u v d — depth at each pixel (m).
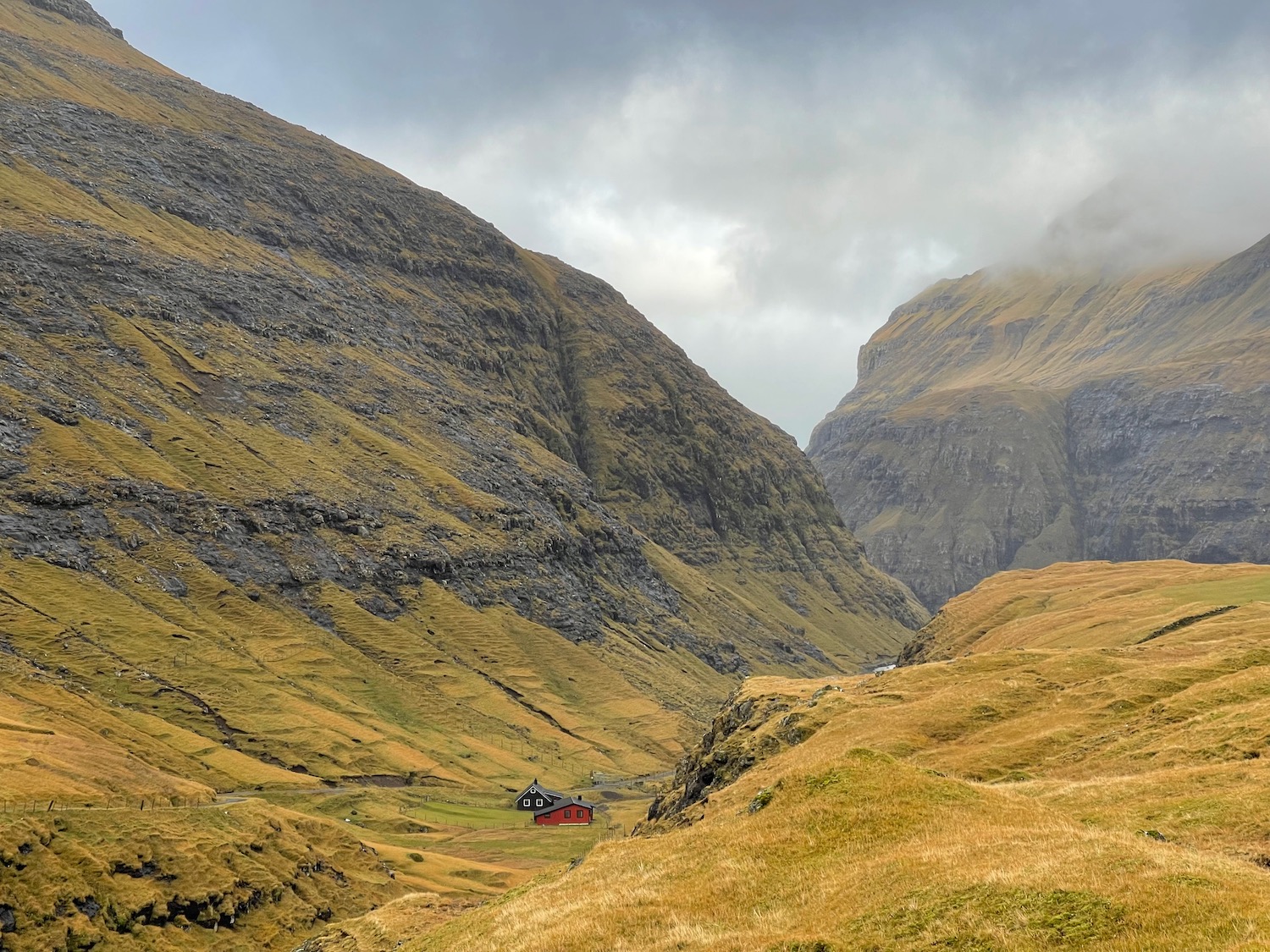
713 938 31.20
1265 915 23.69
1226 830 38.62
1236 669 81.38
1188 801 43.47
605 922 34.97
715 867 38.38
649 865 42.12
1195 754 57.19
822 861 36.31
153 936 111.44
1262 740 54.97
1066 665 97.94
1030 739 73.88
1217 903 25.00
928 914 28.58
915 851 34.34
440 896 96.62
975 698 89.44
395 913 88.88
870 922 29.41
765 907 33.62
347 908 136.00
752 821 42.84
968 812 38.38
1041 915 26.66
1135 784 49.19
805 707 109.31
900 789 41.22
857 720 92.56
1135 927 24.94
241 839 135.50
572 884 43.69
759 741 100.12
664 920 34.12
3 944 100.25
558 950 33.41
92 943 106.06
